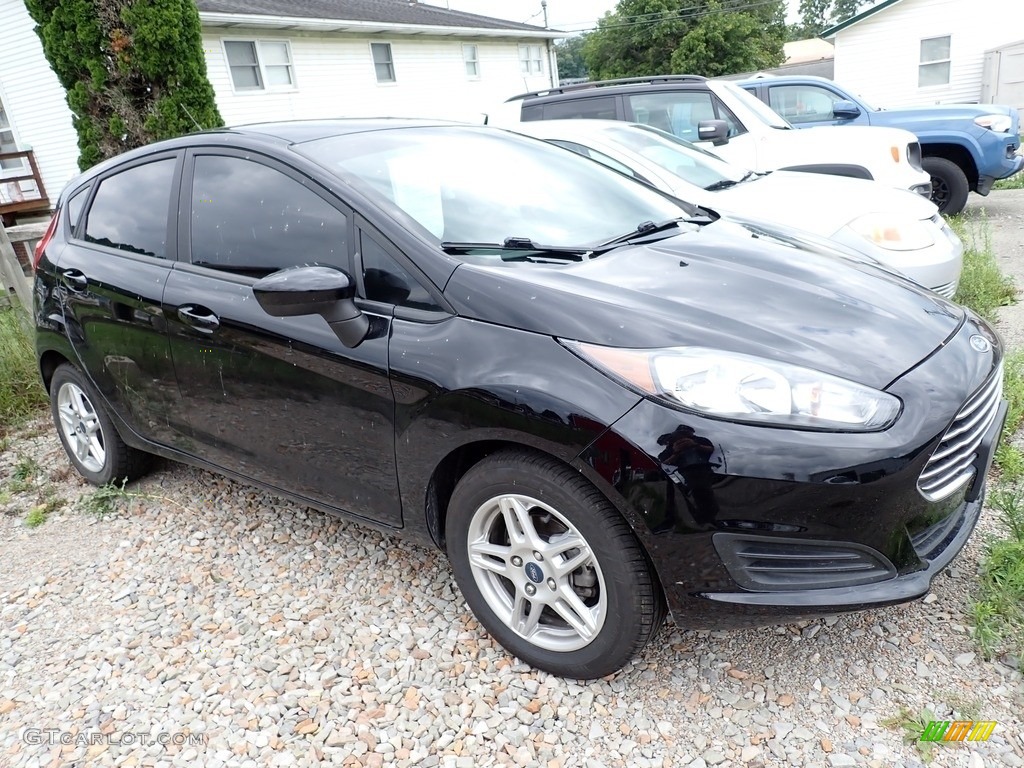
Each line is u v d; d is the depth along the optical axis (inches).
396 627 108.3
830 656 95.3
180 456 136.6
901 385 83.4
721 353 83.2
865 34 863.1
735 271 103.7
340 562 125.1
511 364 87.0
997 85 801.6
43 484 165.8
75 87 343.0
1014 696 86.7
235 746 90.5
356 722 92.4
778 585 81.6
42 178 685.3
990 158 364.8
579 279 95.8
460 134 134.0
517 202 117.6
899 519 81.0
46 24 337.4
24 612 121.2
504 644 99.4
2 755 92.5
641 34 1568.7
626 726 88.2
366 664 101.8
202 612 116.2
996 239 320.5
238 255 116.6
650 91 322.7
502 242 105.7
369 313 99.4
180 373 124.3
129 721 95.9
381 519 107.1
